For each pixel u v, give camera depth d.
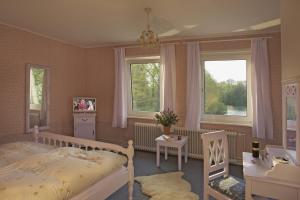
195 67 3.73
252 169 1.72
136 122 4.34
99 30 3.51
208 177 2.06
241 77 3.66
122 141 4.51
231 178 2.09
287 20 1.91
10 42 3.29
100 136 4.72
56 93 4.14
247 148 3.54
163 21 3.02
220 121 3.79
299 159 1.62
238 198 1.72
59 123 4.22
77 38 4.04
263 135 3.31
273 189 1.52
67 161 2.03
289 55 1.86
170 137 3.51
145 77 4.36
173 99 3.89
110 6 2.54
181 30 3.42
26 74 3.53
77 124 4.34
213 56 3.80
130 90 4.50
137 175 3.12
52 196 1.56
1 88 3.18
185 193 2.57
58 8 2.61
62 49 4.26
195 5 2.48
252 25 3.15
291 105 1.85
